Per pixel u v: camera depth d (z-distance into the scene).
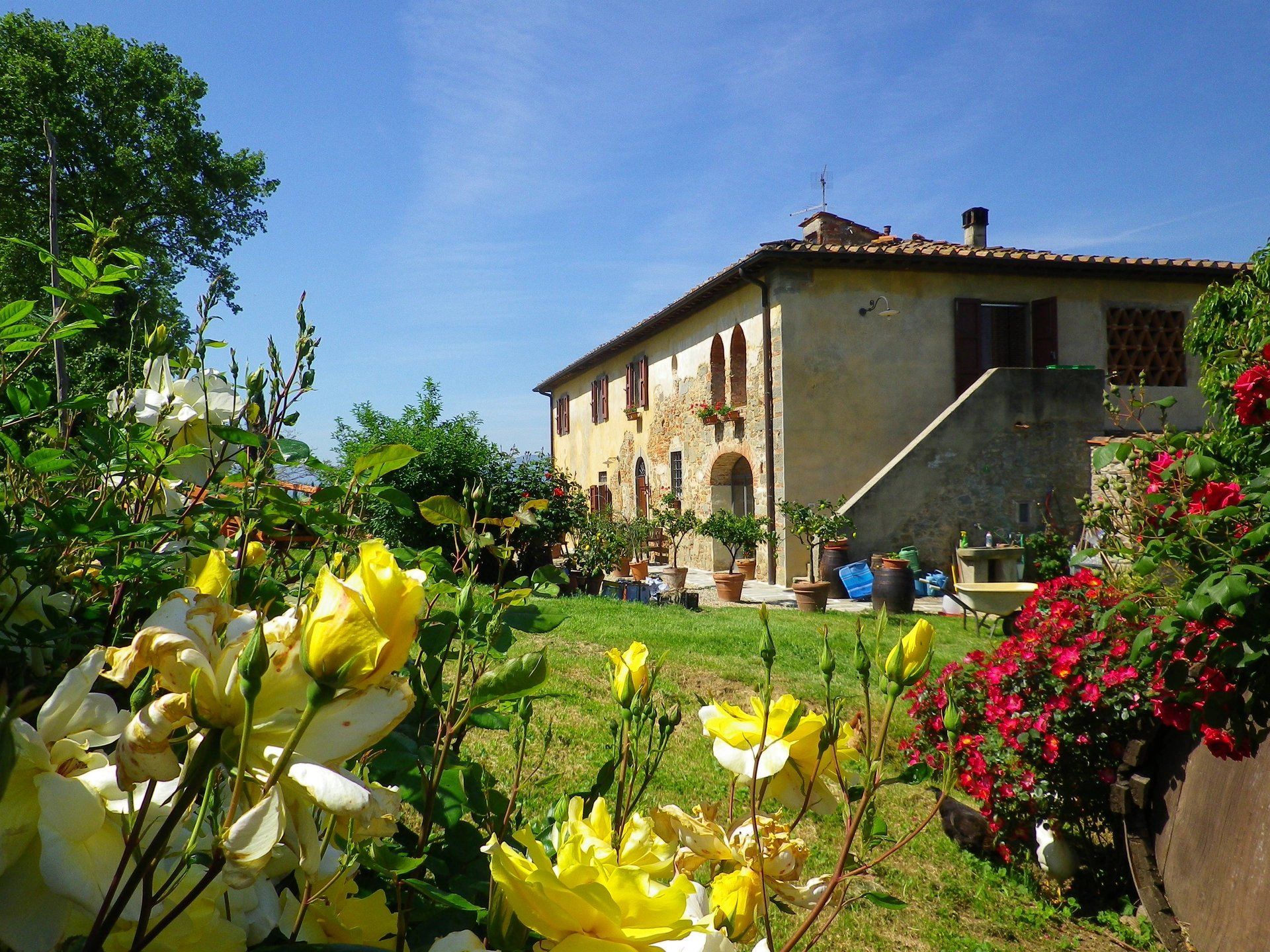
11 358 1.47
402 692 0.44
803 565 12.45
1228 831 2.95
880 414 12.54
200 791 0.47
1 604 0.89
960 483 11.82
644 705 1.09
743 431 13.48
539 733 4.11
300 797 0.43
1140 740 3.34
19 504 1.04
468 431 10.83
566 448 24.00
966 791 3.92
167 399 1.23
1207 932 3.00
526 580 1.23
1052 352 12.82
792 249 11.91
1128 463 3.67
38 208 15.23
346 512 1.23
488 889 0.88
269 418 1.24
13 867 0.43
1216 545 2.75
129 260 1.31
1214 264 13.21
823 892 0.96
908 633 0.96
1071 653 3.63
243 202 18.50
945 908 3.38
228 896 0.57
